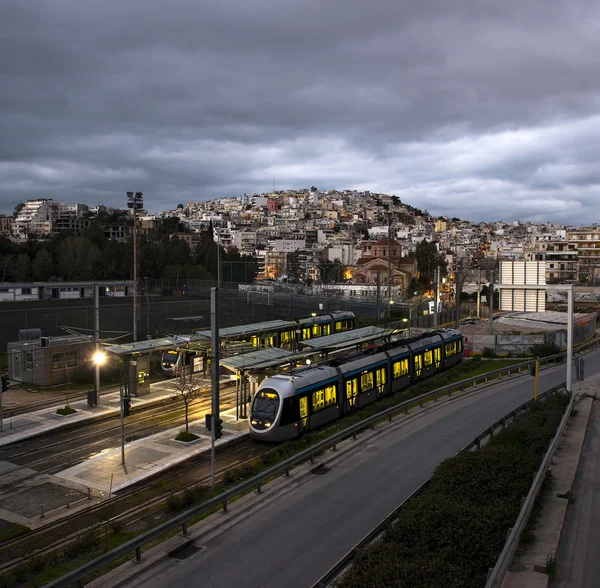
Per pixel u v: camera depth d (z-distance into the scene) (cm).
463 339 5716
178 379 3759
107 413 3309
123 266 13075
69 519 1948
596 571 1363
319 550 1580
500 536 1453
